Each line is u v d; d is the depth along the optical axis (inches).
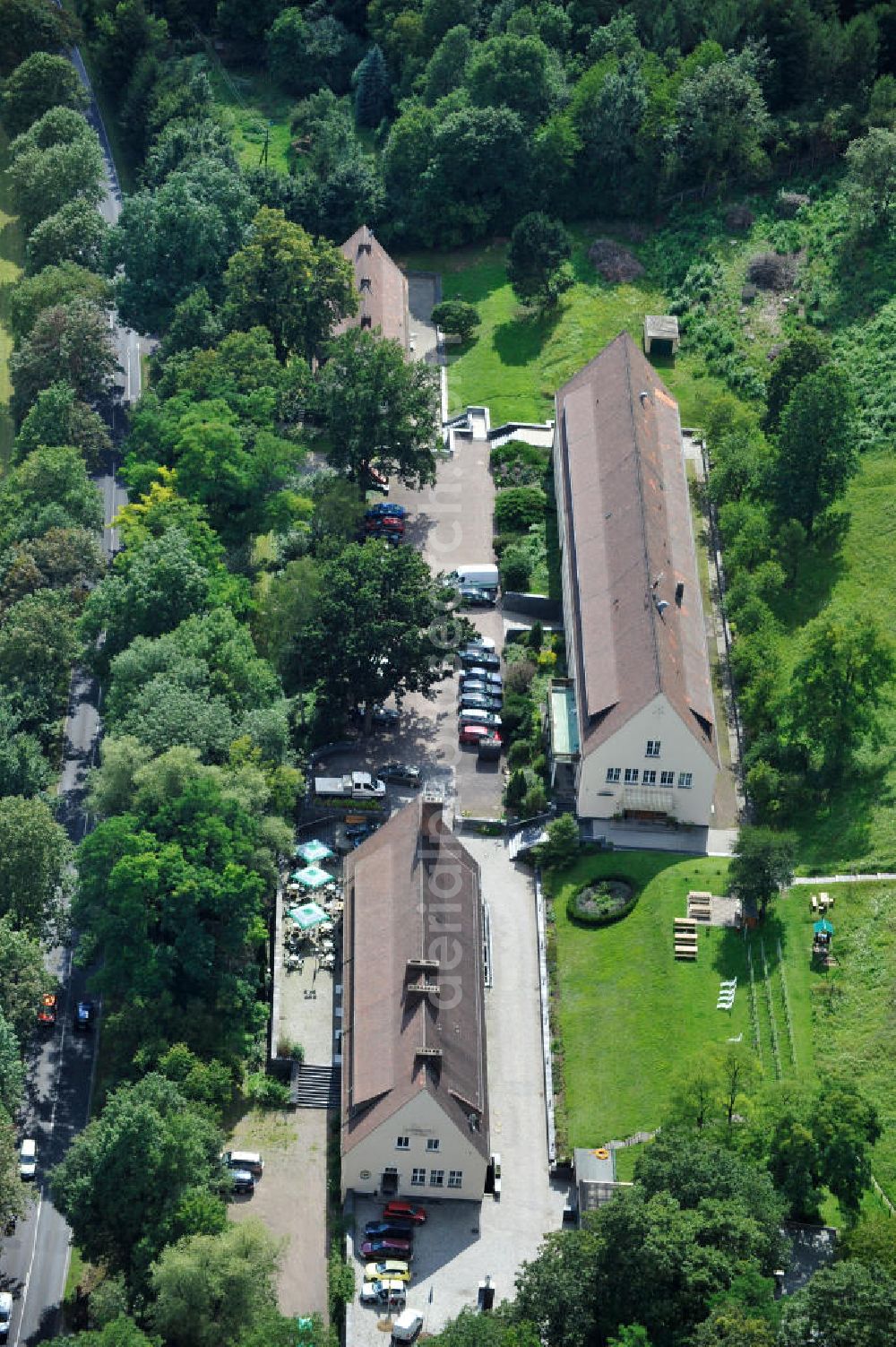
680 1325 7598.4
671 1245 7573.8
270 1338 7785.4
